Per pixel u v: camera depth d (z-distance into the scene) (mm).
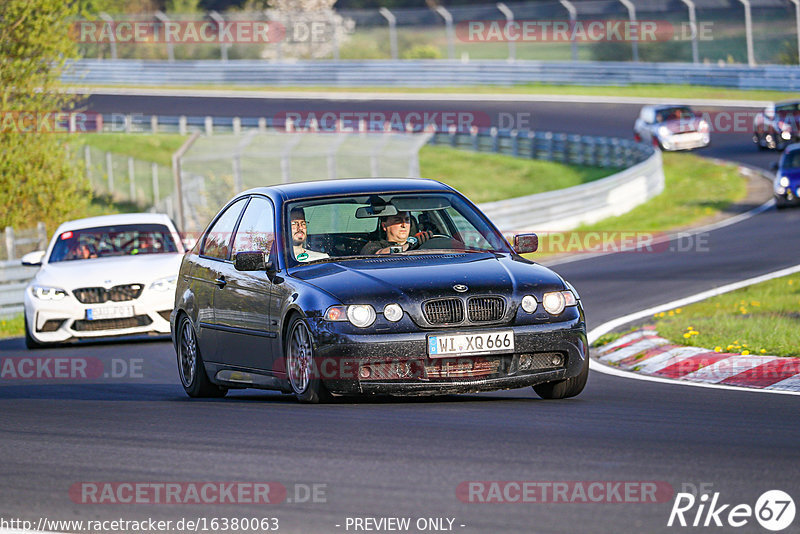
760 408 26203
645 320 47938
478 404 26656
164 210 116625
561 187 141000
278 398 30375
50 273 51062
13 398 33281
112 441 23344
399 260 27969
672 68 183250
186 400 31125
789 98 166000
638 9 195625
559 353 26859
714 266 66062
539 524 15844
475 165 155375
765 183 115188
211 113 184625
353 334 25531
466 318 25906
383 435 22312
